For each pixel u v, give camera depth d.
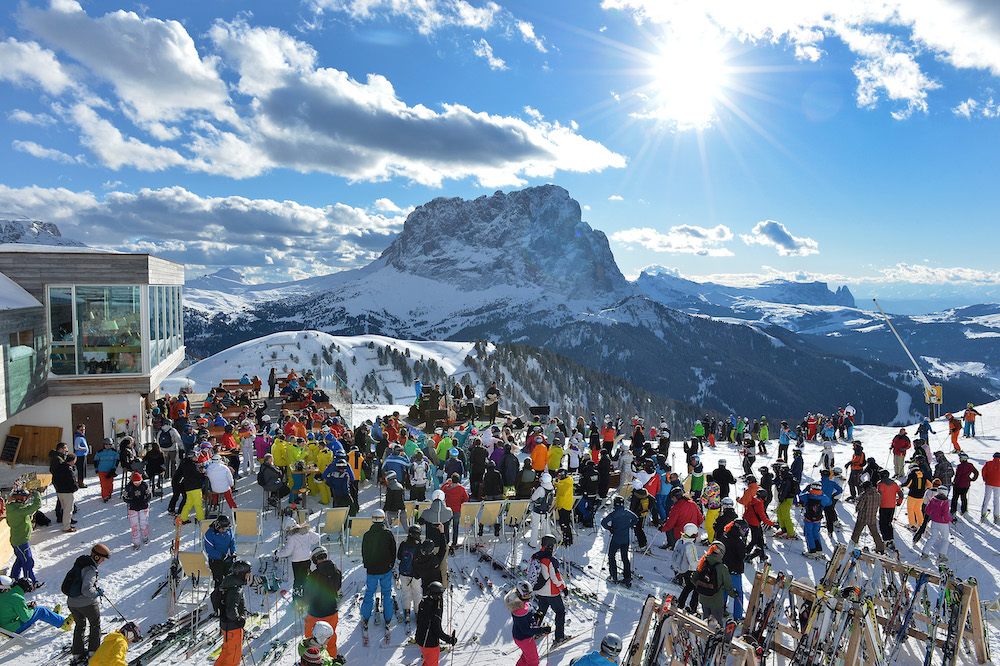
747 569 13.55
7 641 9.85
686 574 10.89
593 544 14.89
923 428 25.62
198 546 13.39
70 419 21.78
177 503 15.56
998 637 10.66
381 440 19.16
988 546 14.96
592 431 25.69
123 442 16.70
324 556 9.30
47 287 21.25
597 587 12.38
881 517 15.12
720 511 13.43
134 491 13.36
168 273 26.55
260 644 9.88
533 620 8.76
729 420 34.09
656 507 15.78
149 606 11.05
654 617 9.39
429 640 8.62
